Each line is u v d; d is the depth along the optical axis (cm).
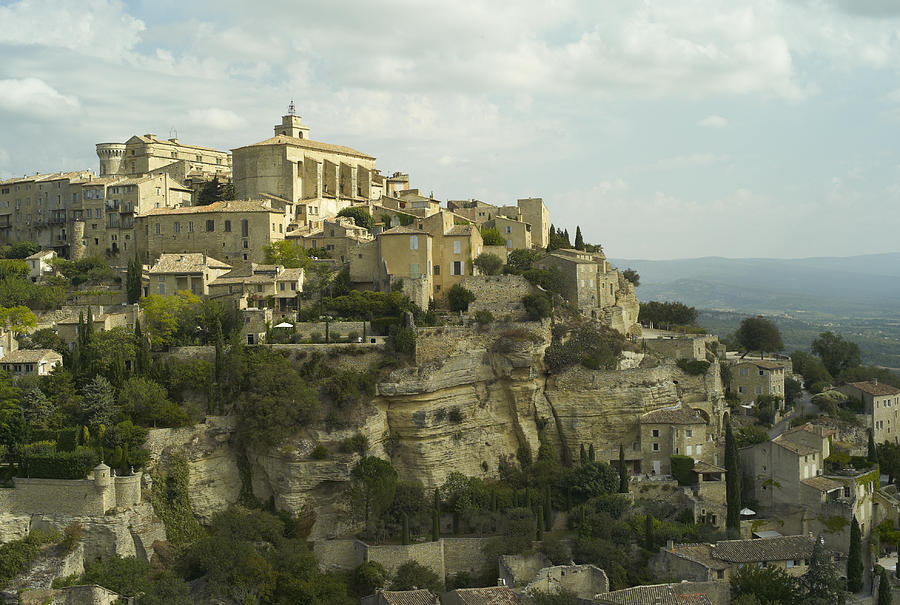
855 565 13025
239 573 12106
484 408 15912
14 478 12544
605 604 11388
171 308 16150
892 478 16262
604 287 19088
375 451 14538
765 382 18500
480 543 13625
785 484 14738
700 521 14388
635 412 16375
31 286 18412
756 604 11394
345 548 13600
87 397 13525
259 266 18038
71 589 11356
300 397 14138
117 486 12662
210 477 13988
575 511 14212
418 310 16800
